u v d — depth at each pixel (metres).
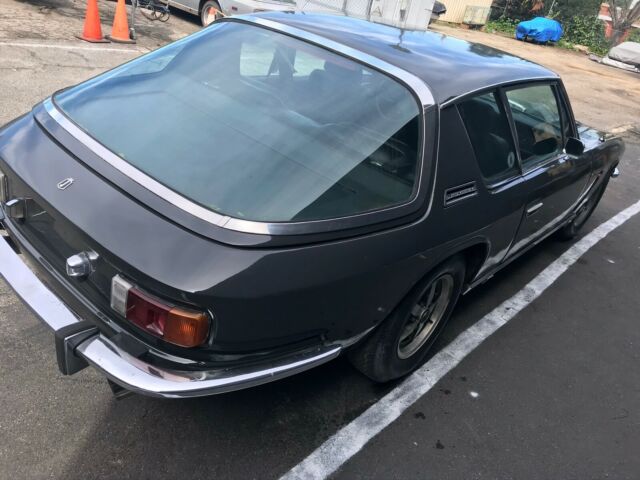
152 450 2.25
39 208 2.07
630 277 4.49
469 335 3.37
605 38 24.70
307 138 2.22
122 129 2.20
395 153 2.26
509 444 2.61
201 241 1.78
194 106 2.37
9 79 5.61
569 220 4.44
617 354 3.47
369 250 2.06
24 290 2.00
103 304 1.94
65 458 2.15
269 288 1.80
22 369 2.52
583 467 2.56
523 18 24.22
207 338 1.78
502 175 2.87
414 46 2.81
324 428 2.51
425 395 2.81
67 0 9.82
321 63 2.50
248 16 2.88
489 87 2.70
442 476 2.38
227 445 2.33
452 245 2.47
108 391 2.49
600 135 4.48
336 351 2.17
